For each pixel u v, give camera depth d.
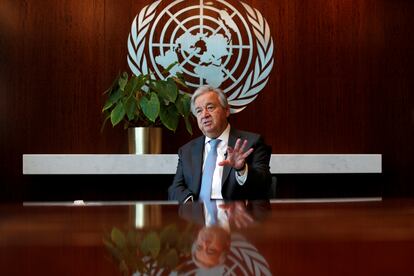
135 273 0.43
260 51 3.94
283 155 3.72
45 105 3.82
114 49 3.86
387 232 0.70
